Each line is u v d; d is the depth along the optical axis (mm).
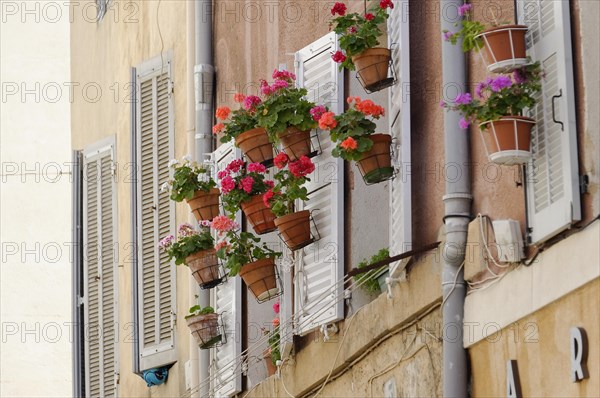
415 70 10594
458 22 9875
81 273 18031
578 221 8352
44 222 22578
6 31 22797
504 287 9211
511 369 9055
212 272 13672
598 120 8250
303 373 12164
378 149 10578
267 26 14016
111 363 17234
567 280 8453
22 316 22344
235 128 12336
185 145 15984
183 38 16219
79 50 19078
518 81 8781
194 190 13539
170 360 15891
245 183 12391
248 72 14484
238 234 13766
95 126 18281
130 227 16766
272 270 12602
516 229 8984
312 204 11945
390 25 11016
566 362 8477
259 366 13727
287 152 11805
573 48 8500
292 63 13352
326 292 11594
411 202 10398
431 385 10109
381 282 11156
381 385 10891
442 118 10172
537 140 8766
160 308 16172
